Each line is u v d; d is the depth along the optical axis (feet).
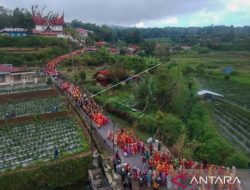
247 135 214.28
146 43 590.14
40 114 179.32
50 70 306.14
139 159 137.80
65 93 232.53
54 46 437.58
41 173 132.26
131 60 327.06
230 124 239.30
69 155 141.90
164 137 175.32
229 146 169.37
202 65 501.15
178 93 248.93
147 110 223.92
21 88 239.30
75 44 497.46
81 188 137.69
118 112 212.02
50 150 147.84
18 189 127.44
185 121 220.02
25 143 153.89
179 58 596.70
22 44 419.95
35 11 584.40
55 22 545.85
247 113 270.26
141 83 243.19
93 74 326.44
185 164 124.57
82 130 170.30
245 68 497.05
